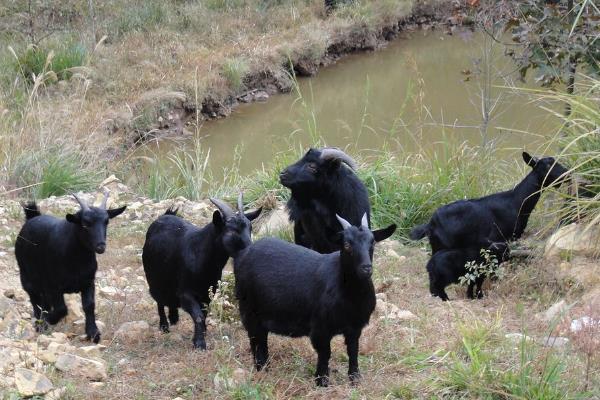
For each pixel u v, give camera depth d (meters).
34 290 8.29
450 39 27.64
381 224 12.28
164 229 8.03
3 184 13.20
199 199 14.27
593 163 9.75
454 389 6.88
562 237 9.60
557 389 6.70
